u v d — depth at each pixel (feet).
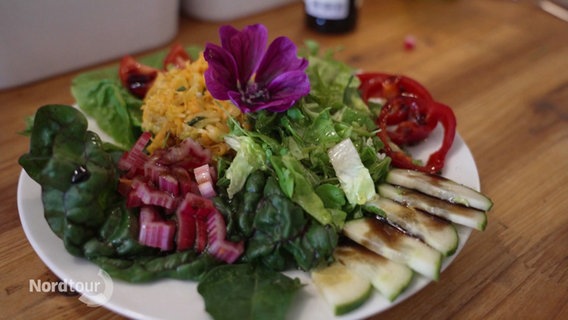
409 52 1.87
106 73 1.42
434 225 1.03
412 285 0.95
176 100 1.22
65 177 0.95
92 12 1.58
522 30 2.02
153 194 1.02
